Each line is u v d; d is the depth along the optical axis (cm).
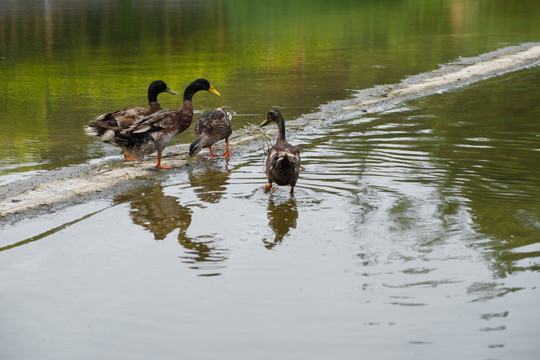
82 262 702
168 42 2805
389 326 559
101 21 3697
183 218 838
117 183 989
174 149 1212
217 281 649
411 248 720
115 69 2114
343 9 4444
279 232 780
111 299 616
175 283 647
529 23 3459
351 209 849
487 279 642
